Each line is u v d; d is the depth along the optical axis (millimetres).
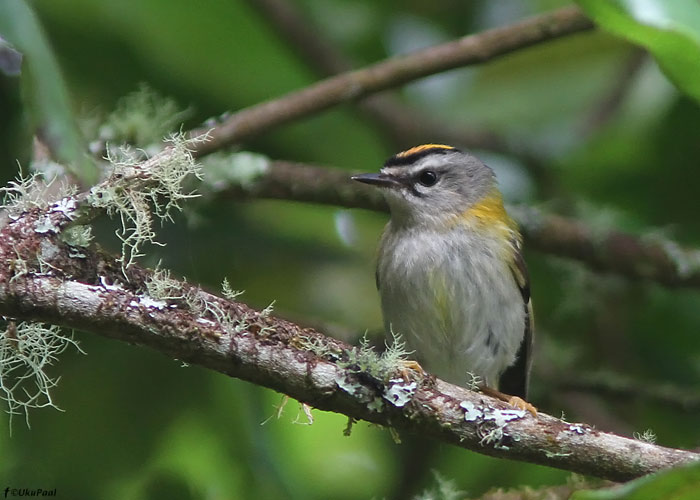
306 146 13047
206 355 6102
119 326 5961
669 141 12148
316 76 12602
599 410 11828
